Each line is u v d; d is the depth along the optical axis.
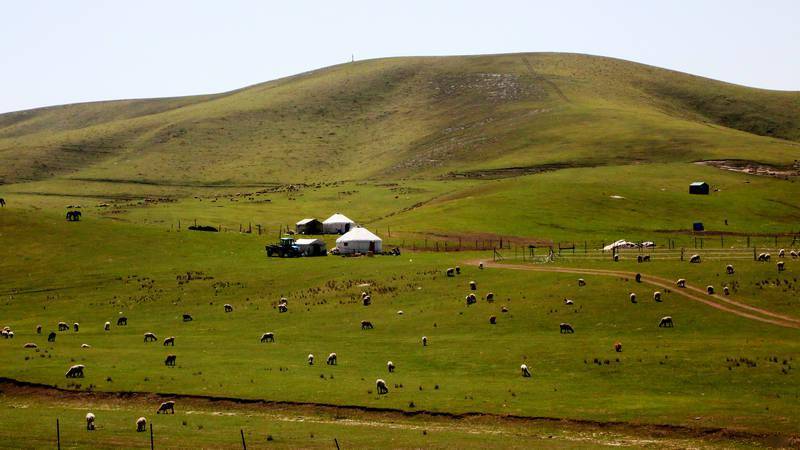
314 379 68.19
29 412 61.00
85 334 92.44
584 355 73.75
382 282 111.75
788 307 86.62
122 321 98.69
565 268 111.31
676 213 177.50
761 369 66.56
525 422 56.50
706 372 66.75
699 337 78.44
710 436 52.84
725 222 170.00
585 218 169.50
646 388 63.59
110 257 135.88
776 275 97.50
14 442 52.47
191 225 179.12
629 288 96.69
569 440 52.72
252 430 55.38
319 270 122.94
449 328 87.81
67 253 137.38
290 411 60.59
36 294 116.12
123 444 51.97
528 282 104.25
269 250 138.75
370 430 55.34
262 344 84.25
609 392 62.75
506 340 81.31
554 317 88.88
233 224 183.12
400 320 92.62
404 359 75.44
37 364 74.62
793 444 50.91
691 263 107.44
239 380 68.12
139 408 62.44
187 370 72.00
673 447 51.38
